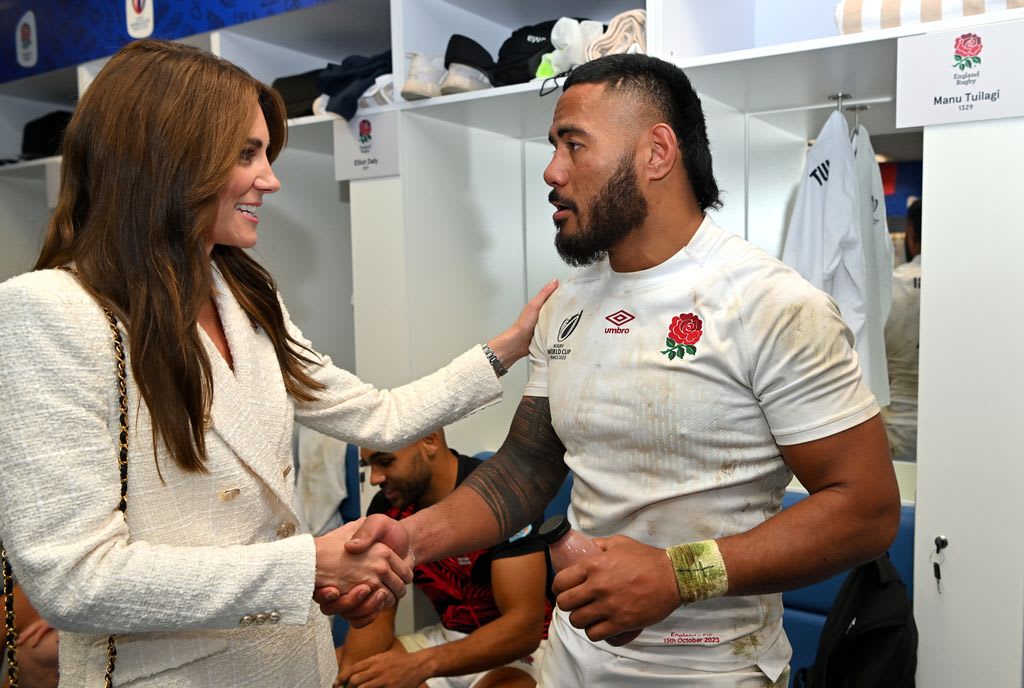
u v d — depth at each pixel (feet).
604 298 4.24
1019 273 5.85
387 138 8.48
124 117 3.59
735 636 3.95
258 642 3.85
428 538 4.38
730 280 3.82
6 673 5.14
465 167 9.31
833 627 5.41
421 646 7.30
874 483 3.55
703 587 3.49
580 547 3.70
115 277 3.56
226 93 3.78
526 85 7.57
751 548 3.51
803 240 8.30
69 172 3.73
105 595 3.20
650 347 3.92
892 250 9.09
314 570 3.57
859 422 3.56
